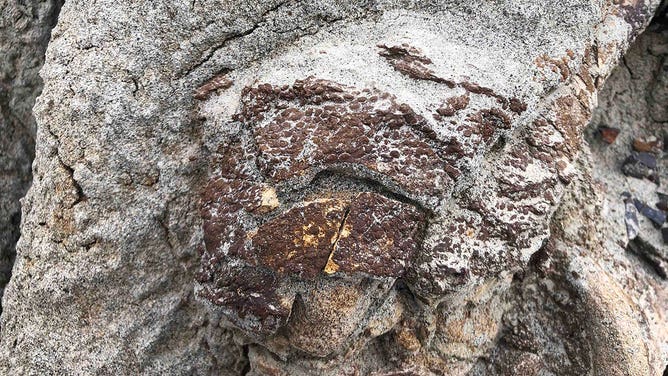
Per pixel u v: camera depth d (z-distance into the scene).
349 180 0.31
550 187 0.34
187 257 0.37
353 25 0.34
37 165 0.36
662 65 0.45
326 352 0.33
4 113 0.45
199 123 0.35
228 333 0.38
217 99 0.34
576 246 0.39
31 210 0.37
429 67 0.32
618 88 0.47
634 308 0.39
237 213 0.31
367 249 0.30
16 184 0.46
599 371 0.38
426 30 0.34
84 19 0.34
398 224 0.31
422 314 0.35
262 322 0.32
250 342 0.37
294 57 0.33
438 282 0.32
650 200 0.45
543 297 0.39
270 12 0.34
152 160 0.35
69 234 0.35
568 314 0.39
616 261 0.40
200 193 0.36
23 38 0.43
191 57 0.34
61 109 0.34
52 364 0.37
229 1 0.33
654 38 0.45
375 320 0.34
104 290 0.36
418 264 0.32
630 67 0.46
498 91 0.32
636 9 0.39
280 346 0.35
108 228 0.35
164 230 0.36
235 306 0.32
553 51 0.34
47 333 0.37
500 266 0.33
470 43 0.34
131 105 0.34
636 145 0.46
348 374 0.36
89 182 0.34
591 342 0.38
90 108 0.34
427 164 0.31
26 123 0.45
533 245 0.33
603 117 0.47
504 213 0.33
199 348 0.39
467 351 0.38
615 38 0.38
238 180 0.32
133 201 0.35
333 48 0.33
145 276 0.37
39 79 0.45
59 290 0.36
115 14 0.34
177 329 0.38
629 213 0.43
